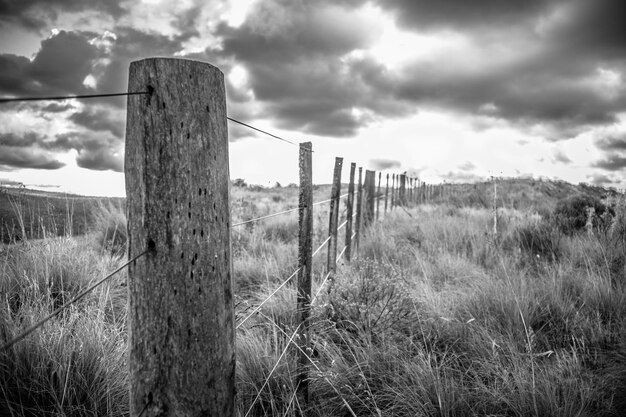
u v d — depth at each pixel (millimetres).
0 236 5215
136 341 1325
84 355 2652
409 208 14289
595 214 7547
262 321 3912
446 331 3625
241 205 11312
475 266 5691
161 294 1307
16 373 2434
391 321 3660
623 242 5980
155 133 1283
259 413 2734
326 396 2930
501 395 2641
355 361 3027
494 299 4145
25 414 2264
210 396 1414
